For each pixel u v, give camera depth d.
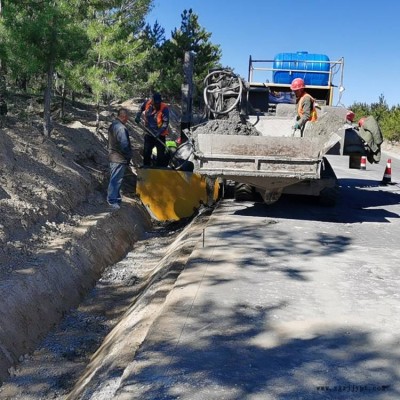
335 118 7.59
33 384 4.48
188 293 4.86
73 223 7.57
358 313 4.52
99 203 9.17
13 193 6.97
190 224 8.24
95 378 3.92
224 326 4.18
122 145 8.49
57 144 10.40
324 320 4.35
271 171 7.34
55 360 4.89
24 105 14.40
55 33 9.60
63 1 9.76
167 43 24.83
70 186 8.55
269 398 3.16
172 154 9.45
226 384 3.32
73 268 6.39
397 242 7.19
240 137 7.32
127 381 3.37
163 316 4.35
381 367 3.58
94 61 13.45
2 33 9.35
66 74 10.87
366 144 8.78
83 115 16.03
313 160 7.25
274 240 6.91
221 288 5.01
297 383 3.35
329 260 6.10
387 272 5.72
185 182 9.02
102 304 6.20
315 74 11.27
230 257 6.05
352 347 3.87
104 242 7.61
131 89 15.75
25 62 9.50
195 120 10.41
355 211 9.49
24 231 6.48
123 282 6.89
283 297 4.84
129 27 16.17
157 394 3.20
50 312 5.52
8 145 8.03
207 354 3.71
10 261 5.71
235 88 9.58
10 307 4.90
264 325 4.21
